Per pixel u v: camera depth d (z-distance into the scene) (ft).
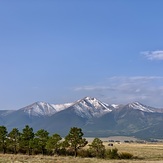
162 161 321.32
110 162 290.35
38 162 251.19
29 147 401.90
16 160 259.80
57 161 269.44
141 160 347.36
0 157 296.51
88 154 391.24
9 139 410.93
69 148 407.64
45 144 402.93
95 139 391.24
